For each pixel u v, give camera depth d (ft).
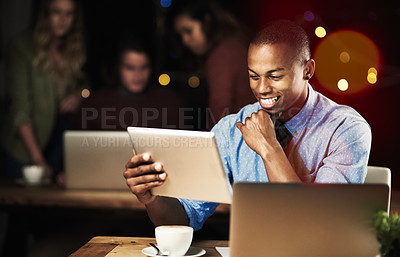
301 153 6.08
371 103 14.73
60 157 13.29
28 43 13.32
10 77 13.32
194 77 13.97
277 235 4.27
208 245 5.59
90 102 12.35
